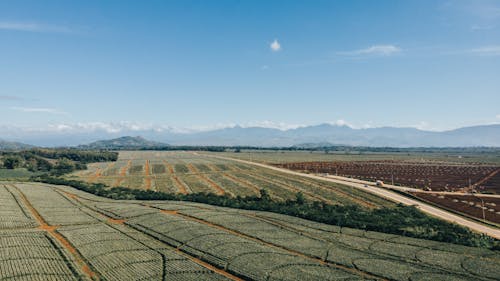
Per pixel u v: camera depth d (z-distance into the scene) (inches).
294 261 2149.4
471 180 6402.6
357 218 3255.4
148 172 7352.4
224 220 3142.2
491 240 2669.8
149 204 3907.5
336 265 2134.6
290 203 3956.7
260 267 2017.7
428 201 4296.3
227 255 2202.3
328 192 4884.4
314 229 2974.9
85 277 1838.1
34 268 1903.3
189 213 3412.9
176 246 2420.0
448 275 1974.7
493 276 1957.4
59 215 3218.5
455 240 2647.6
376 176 6983.3
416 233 2797.7
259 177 6555.1
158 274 1909.4
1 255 2065.7
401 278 1918.1
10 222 2829.7
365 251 2385.6
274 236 2694.4
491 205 4052.7
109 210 3513.8
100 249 2269.9
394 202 4232.3
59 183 5467.5
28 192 4382.4
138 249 2314.2
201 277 1879.9
